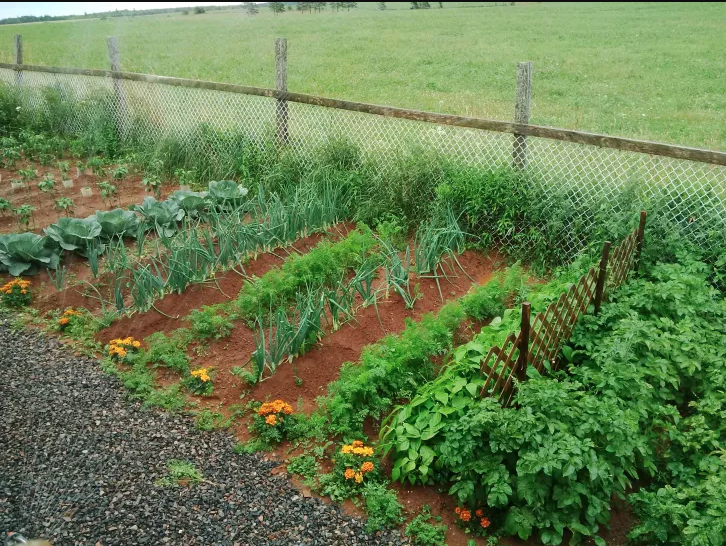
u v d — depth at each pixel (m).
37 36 27.23
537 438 3.68
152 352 5.23
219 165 9.05
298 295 5.38
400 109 7.74
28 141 10.22
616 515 3.91
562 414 3.81
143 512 3.72
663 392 4.51
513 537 3.77
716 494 3.50
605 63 16.78
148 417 4.59
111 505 3.75
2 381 4.86
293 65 17.91
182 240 6.54
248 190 8.27
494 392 4.18
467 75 15.87
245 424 4.61
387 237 6.73
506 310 5.40
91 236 6.64
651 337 4.56
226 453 4.31
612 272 5.51
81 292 6.16
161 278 5.95
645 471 4.19
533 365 4.52
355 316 5.71
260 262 6.64
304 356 5.20
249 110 9.52
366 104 7.99
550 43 20.28
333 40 22.69
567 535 3.75
